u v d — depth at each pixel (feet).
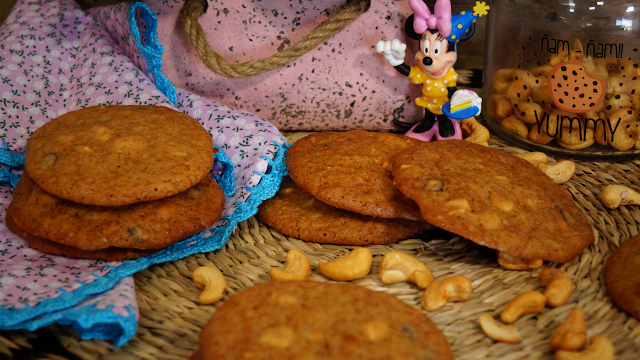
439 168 1.45
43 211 1.39
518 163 1.54
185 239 1.47
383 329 1.18
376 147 1.59
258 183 1.56
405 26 1.72
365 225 1.51
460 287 1.34
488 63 1.86
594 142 1.71
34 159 1.41
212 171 1.60
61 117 1.52
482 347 1.27
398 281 1.40
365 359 1.13
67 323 1.29
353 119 1.93
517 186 1.44
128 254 1.40
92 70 1.74
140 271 1.45
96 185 1.35
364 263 1.40
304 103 1.90
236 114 1.70
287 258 1.42
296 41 1.84
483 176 1.44
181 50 1.84
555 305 1.33
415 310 1.24
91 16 1.86
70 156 1.40
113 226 1.37
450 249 1.50
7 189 1.55
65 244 1.36
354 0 1.74
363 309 1.22
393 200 1.46
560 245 1.35
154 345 1.29
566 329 1.25
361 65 1.85
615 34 1.61
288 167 1.57
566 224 1.39
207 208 1.44
